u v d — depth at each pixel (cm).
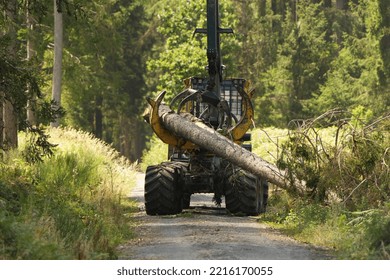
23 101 4050
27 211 3177
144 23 17112
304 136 4031
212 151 4303
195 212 4647
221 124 4534
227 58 12619
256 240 3338
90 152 6594
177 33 12675
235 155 4241
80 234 3033
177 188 4534
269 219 4162
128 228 3669
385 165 3916
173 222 4084
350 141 3972
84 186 4912
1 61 3966
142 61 17300
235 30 14950
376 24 13812
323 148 3991
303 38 15225
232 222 4097
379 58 13775
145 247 3138
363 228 3188
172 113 4441
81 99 12231
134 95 17225
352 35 15750
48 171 4875
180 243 3225
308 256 2905
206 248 3064
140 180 7819
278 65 15275
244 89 5122
